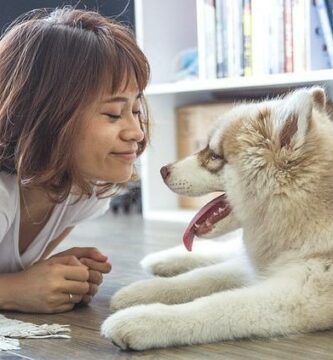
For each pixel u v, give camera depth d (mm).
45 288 1232
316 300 1082
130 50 1278
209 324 1040
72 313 1256
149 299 1242
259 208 1231
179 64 2879
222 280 1302
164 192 2898
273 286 1100
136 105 1317
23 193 1302
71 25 1290
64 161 1209
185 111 2816
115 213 3080
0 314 1236
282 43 2406
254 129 1242
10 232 1296
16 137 1234
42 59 1231
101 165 1241
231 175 1268
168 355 995
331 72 2178
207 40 2576
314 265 1122
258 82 2373
